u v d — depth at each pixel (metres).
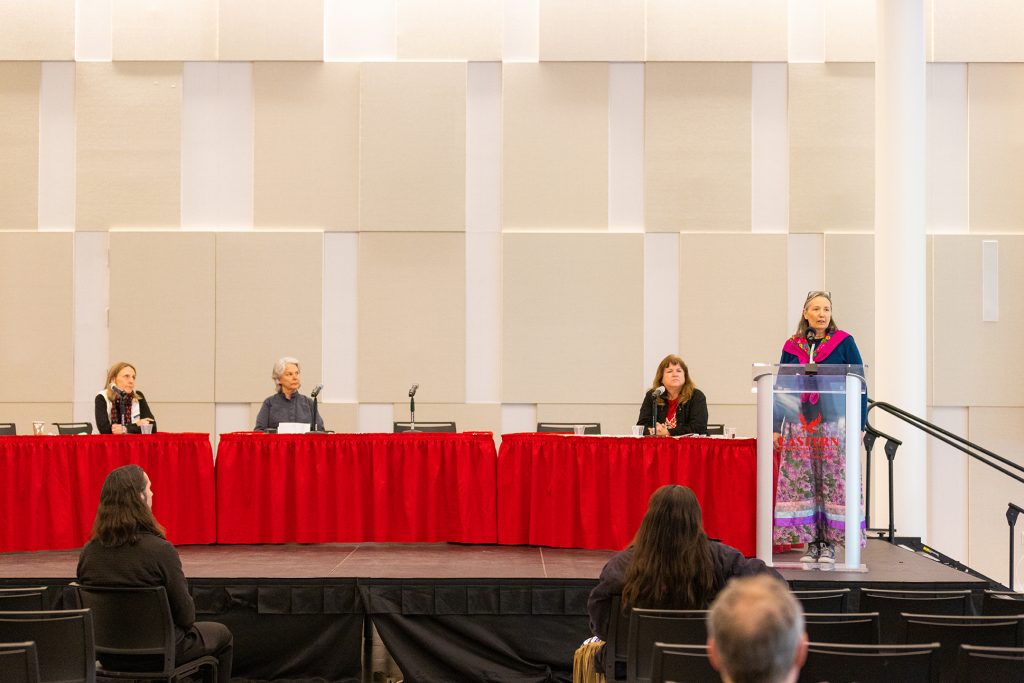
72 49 9.25
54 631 3.64
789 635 1.68
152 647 4.21
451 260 9.23
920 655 3.04
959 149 9.23
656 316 9.23
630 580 3.85
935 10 9.21
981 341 9.12
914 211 7.85
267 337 9.20
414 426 7.08
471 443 6.34
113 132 9.26
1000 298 9.13
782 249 9.16
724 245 9.18
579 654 4.24
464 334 9.21
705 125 9.24
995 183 9.20
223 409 9.21
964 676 3.10
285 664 5.43
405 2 9.33
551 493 6.23
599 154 9.22
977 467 9.06
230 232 9.21
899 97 7.91
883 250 7.92
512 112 9.25
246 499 6.33
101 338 9.22
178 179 9.25
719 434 7.39
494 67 9.34
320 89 9.28
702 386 9.16
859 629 3.58
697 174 9.23
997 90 9.22
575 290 9.18
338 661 5.44
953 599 4.39
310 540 6.29
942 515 9.09
